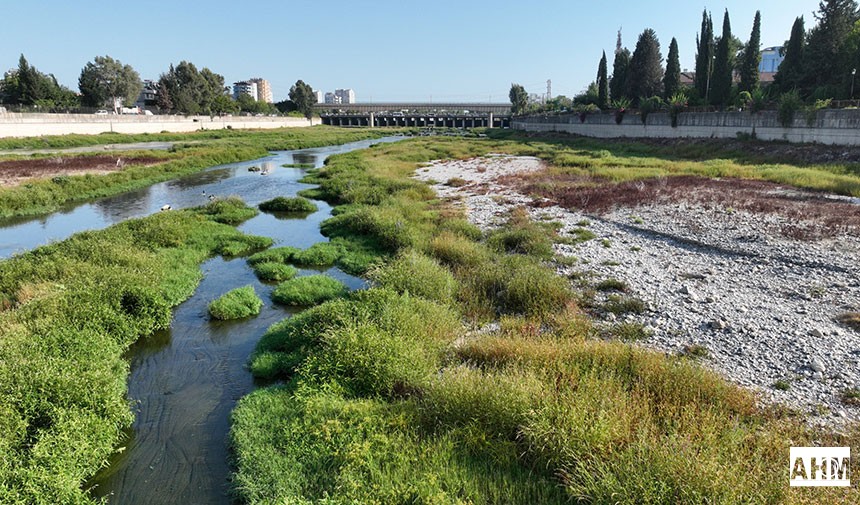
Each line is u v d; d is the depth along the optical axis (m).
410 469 7.38
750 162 40.59
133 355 12.30
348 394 9.62
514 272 15.41
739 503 6.01
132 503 7.69
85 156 49.91
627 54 81.88
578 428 7.45
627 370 9.76
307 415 8.81
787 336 11.30
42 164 43.19
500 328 12.59
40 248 18.08
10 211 27.91
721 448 6.94
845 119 37.34
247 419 9.13
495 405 8.22
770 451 7.10
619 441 7.40
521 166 45.50
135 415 9.87
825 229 19.50
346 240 21.81
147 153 54.12
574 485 6.76
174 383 11.03
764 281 14.84
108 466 8.44
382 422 8.44
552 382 9.00
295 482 7.46
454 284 15.17
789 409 8.62
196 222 24.38
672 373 9.23
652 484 6.36
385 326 11.52
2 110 61.16
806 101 47.22
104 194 34.28
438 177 40.62
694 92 60.38
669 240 19.67
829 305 12.94
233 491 7.74
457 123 156.00
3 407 8.09
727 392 8.77
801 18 50.78
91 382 9.31
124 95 101.00
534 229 20.75
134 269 16.31
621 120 67.44
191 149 60.16
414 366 10.05
